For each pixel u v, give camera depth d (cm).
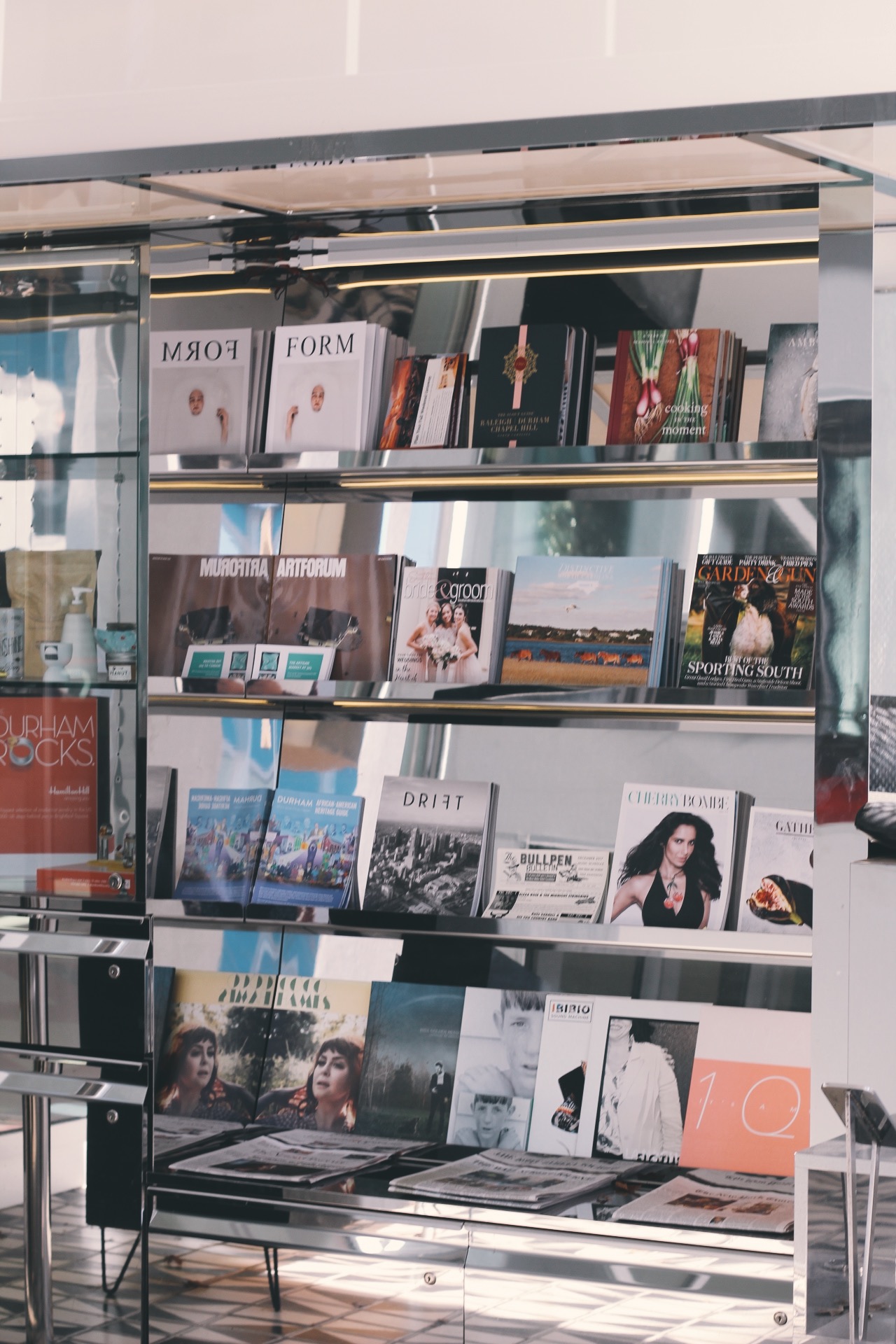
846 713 254
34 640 304
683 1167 297
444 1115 314
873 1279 230
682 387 306
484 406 317
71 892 304
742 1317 256
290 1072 326
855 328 256
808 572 299
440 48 248
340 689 304
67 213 294
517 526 331
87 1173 299
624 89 243
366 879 328
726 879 297
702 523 319
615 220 310
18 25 267
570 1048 309
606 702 288
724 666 298
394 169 269
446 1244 275
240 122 262
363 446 321
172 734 311
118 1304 296
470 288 337
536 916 308
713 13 236
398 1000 324
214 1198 292
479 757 329
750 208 297
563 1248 269
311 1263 283
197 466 314
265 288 346
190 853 317
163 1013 323
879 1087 242
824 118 235
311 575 329
